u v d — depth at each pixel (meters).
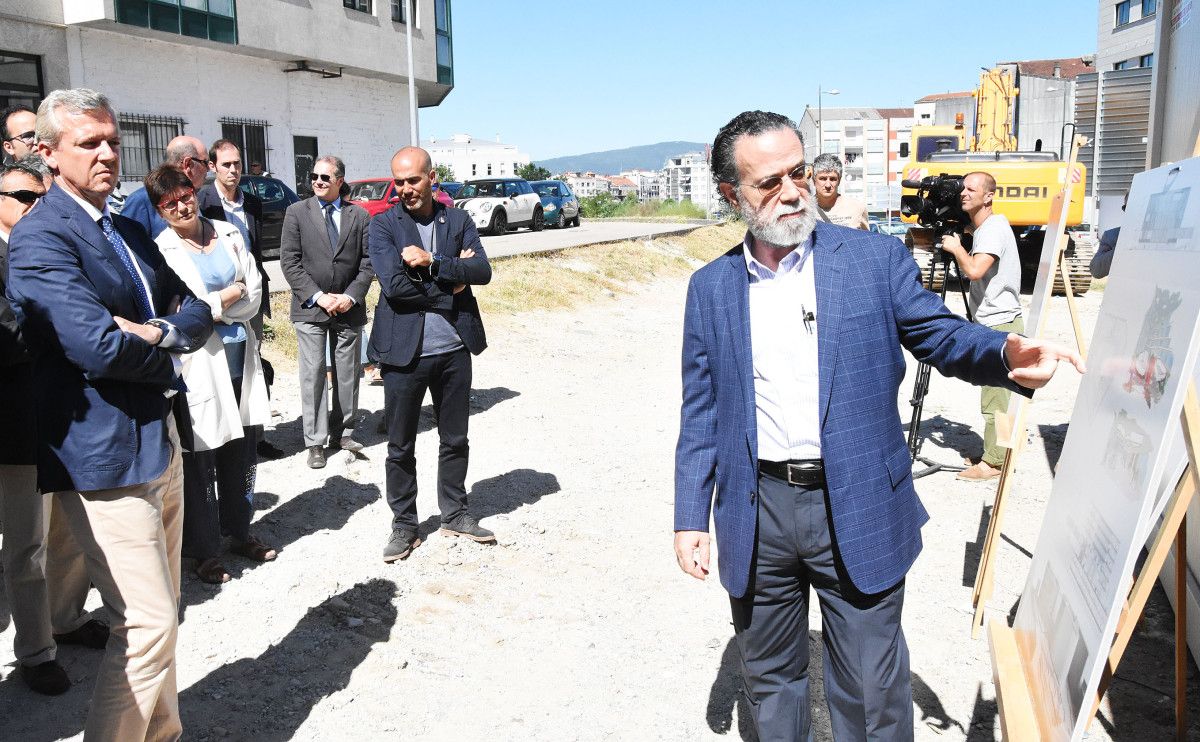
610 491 5.89
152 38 20.48
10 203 3.40
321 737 3.24
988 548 4.02
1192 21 4.59
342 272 6.12
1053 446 7.09
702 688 3.60
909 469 2.53
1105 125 15.68
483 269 4.61
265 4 22.53
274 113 24.44
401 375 4.55
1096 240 17.22
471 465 6.37
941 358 2.36
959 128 21.83
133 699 2.67
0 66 17.56
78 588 3.67
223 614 4.09
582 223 32.56
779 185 2.35
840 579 2.45
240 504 4.60
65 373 2.59
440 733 3.29
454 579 4.52
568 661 3.80
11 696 3.37
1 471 3.29
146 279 2.90
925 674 3.67
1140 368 2.38
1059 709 2.41
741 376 2.49
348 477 5.97
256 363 4.67
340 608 4.13
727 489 2.55
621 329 12.85
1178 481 2.54
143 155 20.58
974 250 5.55
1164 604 4.26
